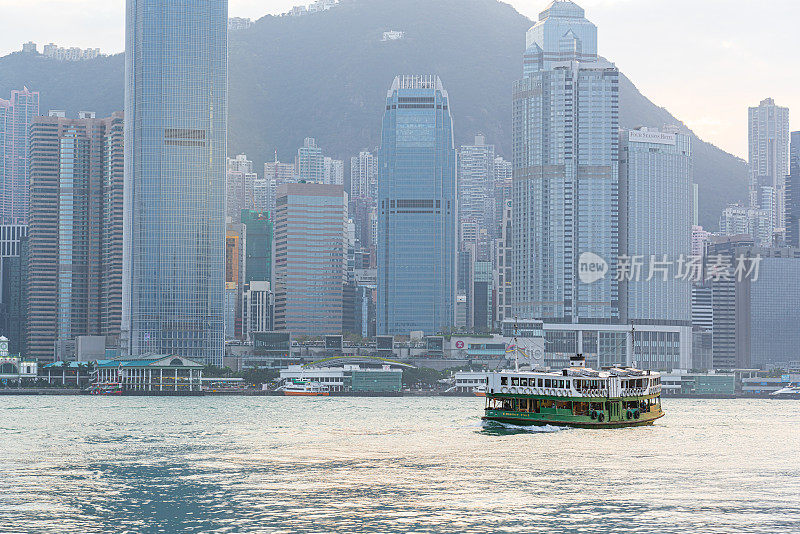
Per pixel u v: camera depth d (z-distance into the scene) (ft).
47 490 551.59
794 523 468.34
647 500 521.65
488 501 516.32
